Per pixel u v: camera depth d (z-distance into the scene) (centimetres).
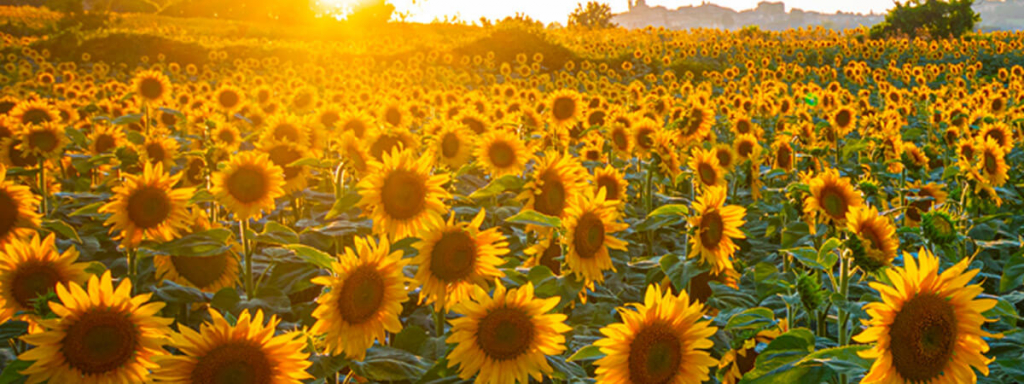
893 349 232
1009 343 332
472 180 729
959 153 617
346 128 719
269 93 1241
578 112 844
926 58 3538
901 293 232
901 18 5928
